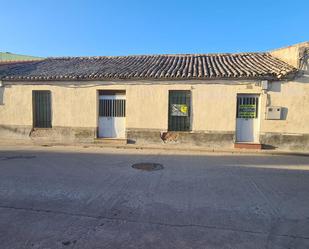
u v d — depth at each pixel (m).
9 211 4.96
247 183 6.89
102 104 13.37
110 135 13.38
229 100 12.05
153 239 4.03
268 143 11.88
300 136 11.70
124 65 14.73
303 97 11.59
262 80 11.70
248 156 10.70
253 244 3.95
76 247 3.79
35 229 4.29
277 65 12.37
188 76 12.16
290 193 6.17
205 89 12.22
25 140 13.80
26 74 14.07
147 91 12.66
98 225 4.45
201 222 4.62
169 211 5.05
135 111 12.80
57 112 13.60
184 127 12.62
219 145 12.20
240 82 11.92
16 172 7.66
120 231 4.26
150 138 12.73
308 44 11.36
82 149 11.76
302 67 11.52
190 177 7.38
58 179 6.99
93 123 13.26
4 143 13.10
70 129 13.50
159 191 6.15
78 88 13.32
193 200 5.62
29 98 13.87
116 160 9.50
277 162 9.62
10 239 3.98
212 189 6.36
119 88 12.90
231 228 4.42
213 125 12.22
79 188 6.28
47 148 11.95
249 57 14.75
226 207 5.29
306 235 4.23
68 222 4.54
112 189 6.24
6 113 14.16
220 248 3.82
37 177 7.16
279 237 4.16
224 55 15.74
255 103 12.06
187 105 12.51
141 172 7.84
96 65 15.14
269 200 5.71
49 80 13.50
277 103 11.73
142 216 4.81
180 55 16.27
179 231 4.29
